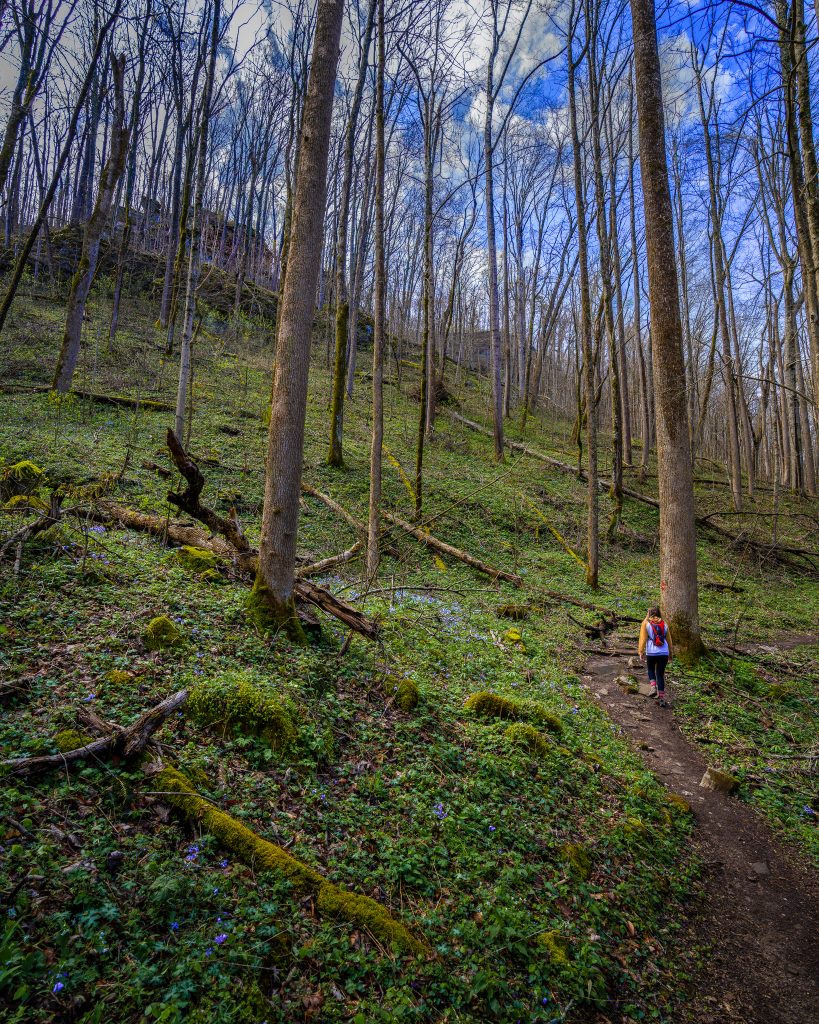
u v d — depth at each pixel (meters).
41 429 13.88
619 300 25.62
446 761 5.65
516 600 13.42
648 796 6.41
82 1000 2.69
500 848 4.77
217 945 3.14
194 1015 2.78
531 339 37.22
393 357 36.75
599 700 9.14
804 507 26.31
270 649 6.46
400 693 6.49
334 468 18.03
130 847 3.57
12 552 6.71
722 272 24.00
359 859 4.17
